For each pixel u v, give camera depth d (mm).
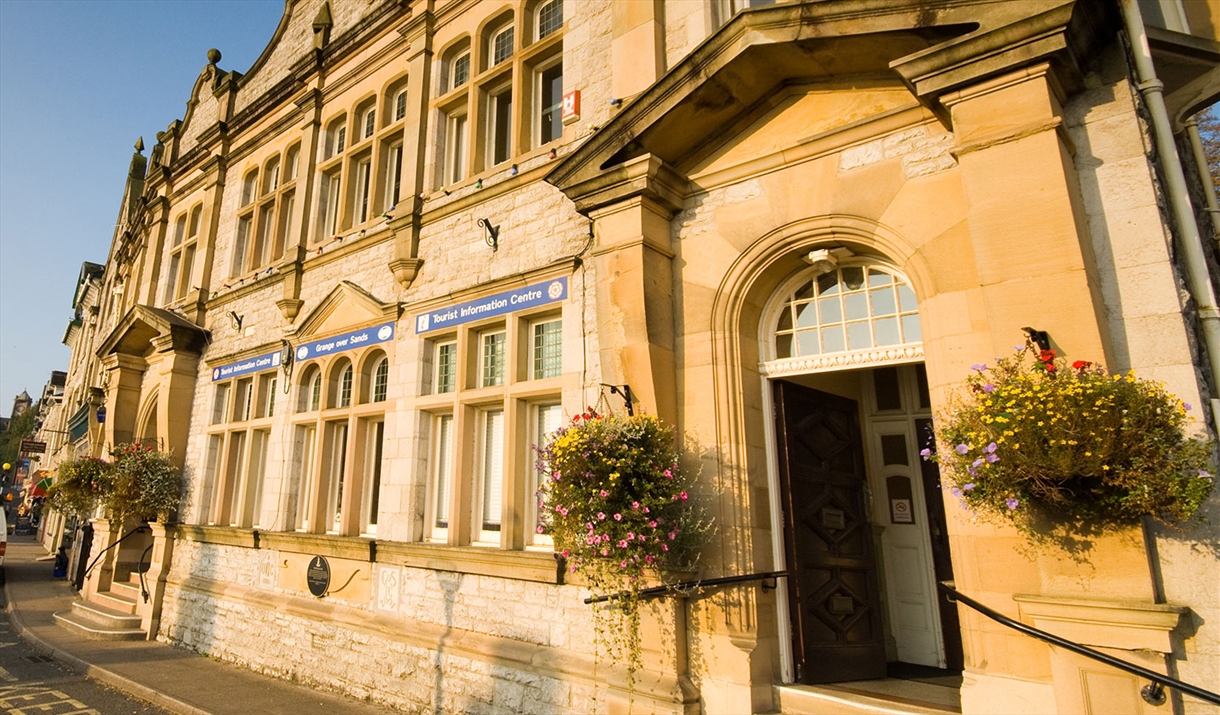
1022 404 3309
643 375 5367
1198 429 3492
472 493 7152
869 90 5043
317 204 10234
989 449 3273
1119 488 3246
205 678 8398
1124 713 3330
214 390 11500
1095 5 3947
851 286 5277
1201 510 3387
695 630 5102
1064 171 3809
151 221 15422
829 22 4566
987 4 4082
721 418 5262
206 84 14469
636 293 5496
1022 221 3869
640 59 6309
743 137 5598
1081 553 3504
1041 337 3635
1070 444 3119
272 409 10391
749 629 4883
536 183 7035
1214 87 4281
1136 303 3783
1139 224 3855
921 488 6508
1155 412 3172
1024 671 3750
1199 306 3730
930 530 6379
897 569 6500
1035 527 3613
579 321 6277
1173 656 3346
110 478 11141
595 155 5805
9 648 10844
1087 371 3361
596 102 6703
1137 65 4004
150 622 11070
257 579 9367
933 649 6137
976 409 3561
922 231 4570
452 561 6785
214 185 12805
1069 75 4059
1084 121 4141
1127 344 3764
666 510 4891
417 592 7148
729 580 4816
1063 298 3686
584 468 4750
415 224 8258
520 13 7762
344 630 7699
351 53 10148
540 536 6535
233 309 11477
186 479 11547
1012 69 4008
